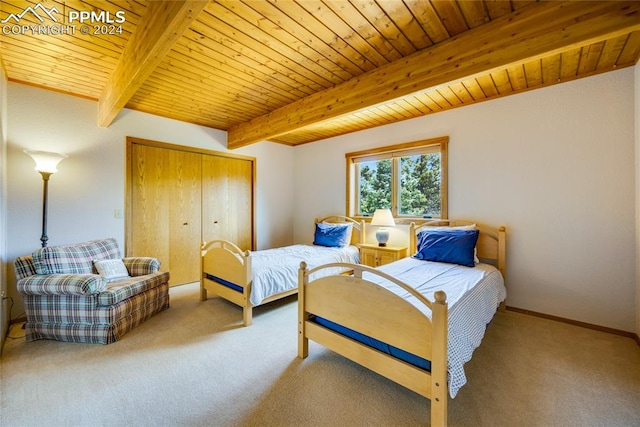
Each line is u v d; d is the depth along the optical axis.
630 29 1.41
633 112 2.35
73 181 3.05
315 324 1.99
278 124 3.44
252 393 1.68
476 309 1.90
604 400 1.61
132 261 3.03
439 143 3.43
